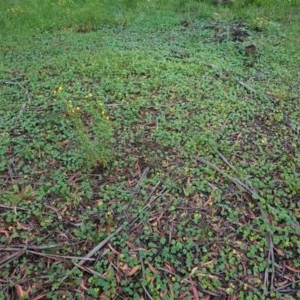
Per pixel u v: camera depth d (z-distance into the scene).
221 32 6.05
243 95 4.41
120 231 2.81
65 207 3.00
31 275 2.53
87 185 3.17
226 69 4.90
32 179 3.26
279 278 2.55
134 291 2.44
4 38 6.07
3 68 5.00
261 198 3.05
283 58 5.25
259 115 4.07
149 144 3.62
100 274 2.54
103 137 3.64
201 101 4.24
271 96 4.41
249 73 4.89
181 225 2.85
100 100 4.26
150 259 2.63
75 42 5.83
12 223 2.88
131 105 4.15
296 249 2.72
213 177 3.25
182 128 3.83
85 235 2.79
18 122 3.92
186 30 6.27
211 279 2.52
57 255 2.65
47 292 2.43
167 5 7.37
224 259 2.64
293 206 3.02
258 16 6.67
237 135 3.78
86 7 7.22
